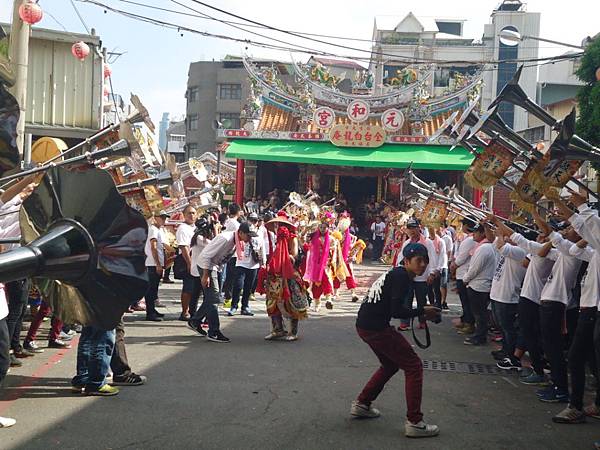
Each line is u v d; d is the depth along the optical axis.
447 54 40.62
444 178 25.77
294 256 8.59
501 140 5.93
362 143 22.77
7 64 1.76
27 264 1.28
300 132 23.30
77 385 5.83
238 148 22.81
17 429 4.84
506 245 7.14
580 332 5.27
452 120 7.15
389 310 5.03
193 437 4.78
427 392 6.21
